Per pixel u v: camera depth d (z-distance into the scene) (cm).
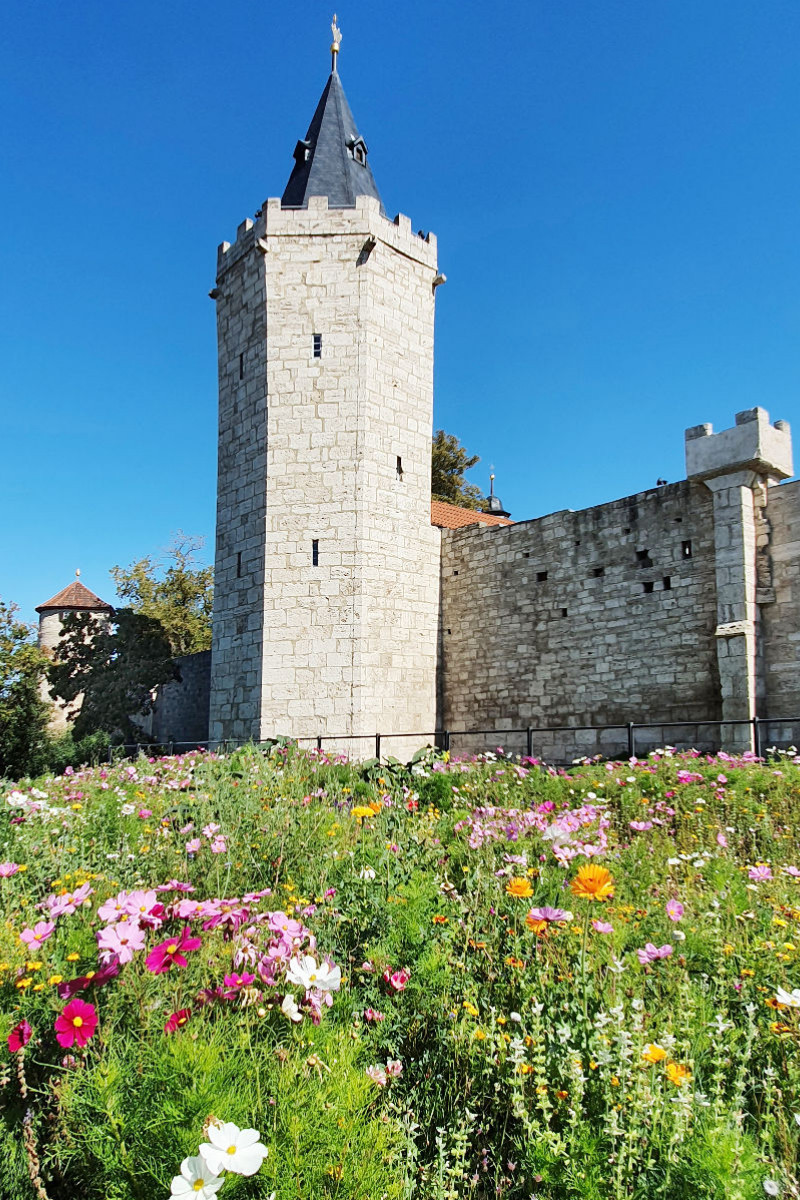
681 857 634
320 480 2011
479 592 2184
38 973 331
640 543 1848
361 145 2395
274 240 2105
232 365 2202
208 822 693
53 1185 273
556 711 1975
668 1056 319
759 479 1653
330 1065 294
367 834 638
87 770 1279
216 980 334
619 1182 263
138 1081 271
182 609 3934
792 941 441
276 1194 241
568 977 377
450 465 4762
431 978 372
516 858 520
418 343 2191
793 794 883
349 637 1942
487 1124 323
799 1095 328
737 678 1570
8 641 3138
